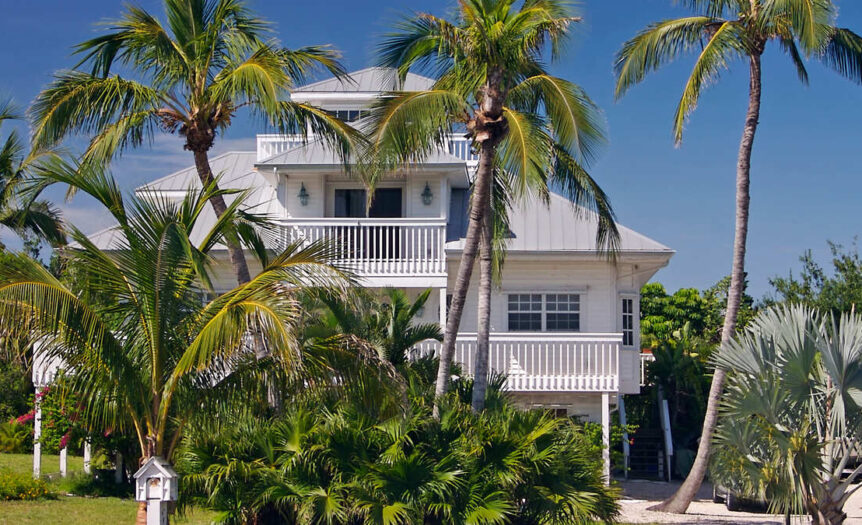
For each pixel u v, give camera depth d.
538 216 24.39
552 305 24.25
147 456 12.02
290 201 24.41
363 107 26.38
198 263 11.12
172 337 11.97
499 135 15.46
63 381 12.12
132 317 12.17
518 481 12.78
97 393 12.08
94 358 11.54
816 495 13.24
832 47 19.20
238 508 12.80
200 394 12.10
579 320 24.12
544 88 16.06
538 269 24.38
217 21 16.44
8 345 11.20
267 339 10.88
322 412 13.35
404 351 17.59
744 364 13.92
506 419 13.80
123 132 16.09
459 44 15.29
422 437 13.16
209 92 16.53
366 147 16.12
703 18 18.66
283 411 13.74
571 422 14.64
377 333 16.94
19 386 28.39
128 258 11.67
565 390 21.61
